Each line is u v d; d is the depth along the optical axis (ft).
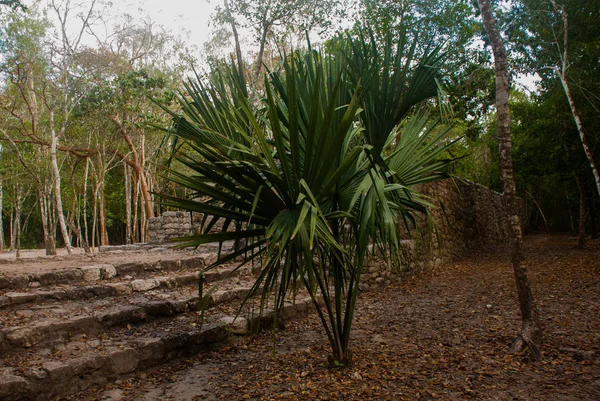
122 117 64.28
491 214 60.95
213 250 30.50
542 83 47.29
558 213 97.86
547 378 11.75
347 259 11.10
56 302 15.88
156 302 16.48
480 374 12.16
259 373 13.00
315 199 10.28
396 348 14.93
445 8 33.63
